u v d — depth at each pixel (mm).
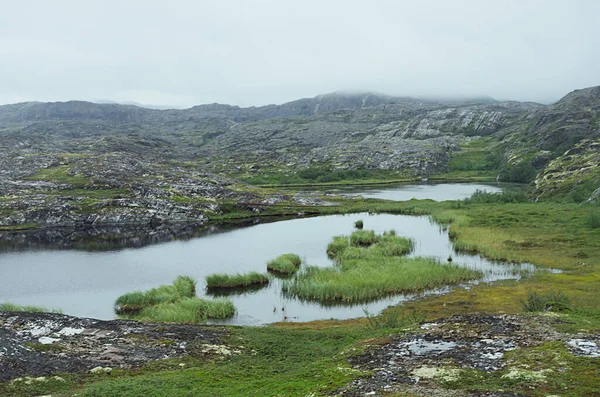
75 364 28188
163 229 119812
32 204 131375
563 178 154375
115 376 26875
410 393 20234
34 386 24703
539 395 18578
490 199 135625
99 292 61219
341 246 82062
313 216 132375
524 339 26453
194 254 85312
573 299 44031
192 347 32125
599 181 131250
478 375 21656
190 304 48844
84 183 156500
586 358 22234
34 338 31875
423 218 117500
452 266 61406
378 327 37406
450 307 46219
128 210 132250
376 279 55812
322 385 22625
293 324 44656
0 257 85312
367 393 20766
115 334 33719
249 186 191625
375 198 163375
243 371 27703
